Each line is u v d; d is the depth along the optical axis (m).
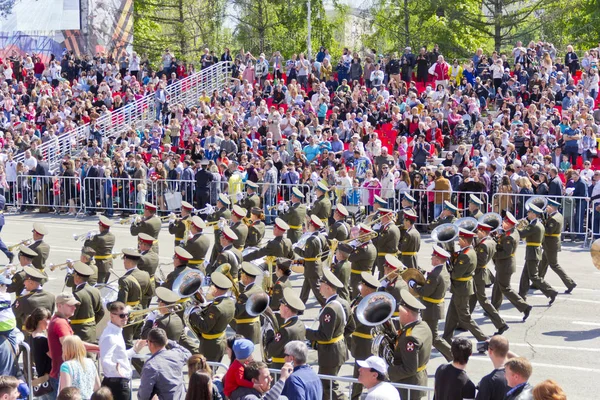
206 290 14.52
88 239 16.84
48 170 30.39
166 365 9.43
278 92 36.12
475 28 55.88
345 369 13.53
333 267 14.24
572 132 27.39
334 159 27.70
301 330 10.88
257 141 31.16
